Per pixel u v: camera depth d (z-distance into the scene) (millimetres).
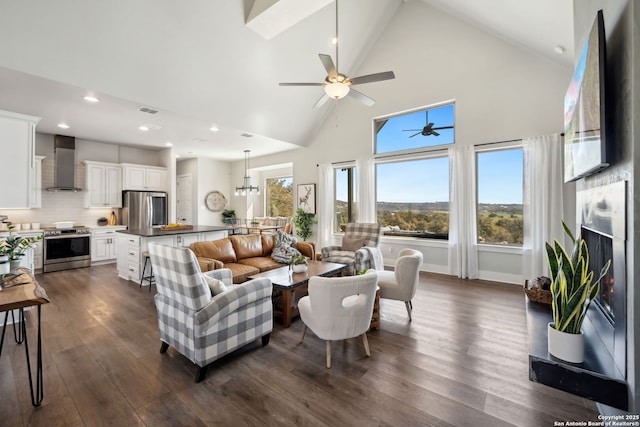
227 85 4512
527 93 4230
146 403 1779
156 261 2256
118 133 5625
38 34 2928
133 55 3525
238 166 8852
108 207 6406
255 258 4457
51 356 2328
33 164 3312
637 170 1257
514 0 3195
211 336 2045
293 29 4273
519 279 4371
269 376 2062
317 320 2164
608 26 1595
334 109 6387
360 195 5902
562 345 1567
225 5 3574
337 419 1645
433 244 5199
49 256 5277
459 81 4793
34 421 1624
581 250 1658
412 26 5211
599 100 1470
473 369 2135
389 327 2879
